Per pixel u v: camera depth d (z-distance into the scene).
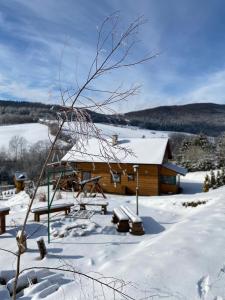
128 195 24.62
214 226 8.61
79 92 2.38
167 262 6.20
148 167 24.36
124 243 9.92
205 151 46.19
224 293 5.15
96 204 13.91
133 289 5.14
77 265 7.98
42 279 6.52
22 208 16.86
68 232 10.84
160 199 17.45
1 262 8.44
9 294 5.73
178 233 8.20
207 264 6.10
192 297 4.99
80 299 4.92
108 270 6.23
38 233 11.21
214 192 18.09
